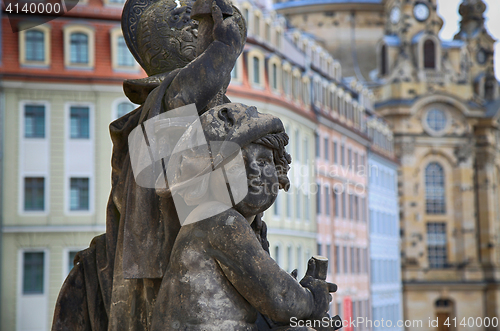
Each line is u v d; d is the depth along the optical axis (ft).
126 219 6.56
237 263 5.76
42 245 91.61
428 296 208.74
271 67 111.45
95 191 94.27
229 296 5.83
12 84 93.61
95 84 95.61
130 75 97.14
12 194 91.91
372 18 239.30
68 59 96.12
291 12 244.22
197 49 6.68
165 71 7.58
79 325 7.28
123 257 6.48
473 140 217.77
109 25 96.84
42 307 90.22
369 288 154.51
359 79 232.32
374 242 160.97
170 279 5.95
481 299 210.18
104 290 7.13
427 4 220.64
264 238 6.79
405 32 220.43
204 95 6.37
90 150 95.20
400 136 214.07
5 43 93.71
